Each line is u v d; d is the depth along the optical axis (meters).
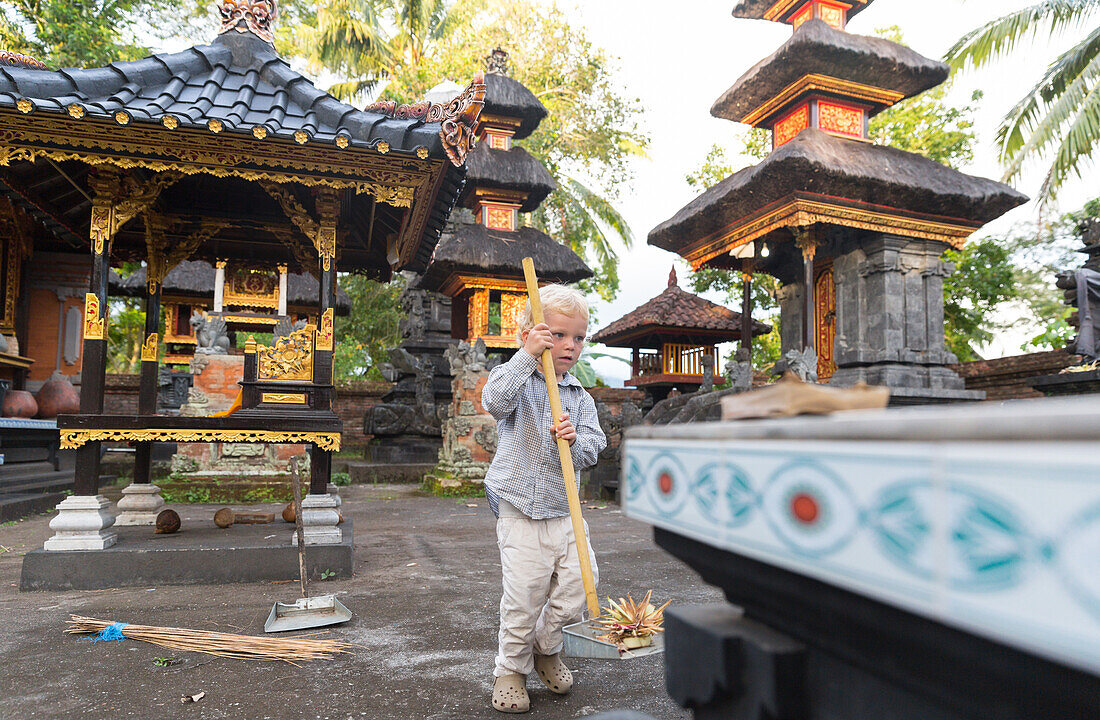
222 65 4.67
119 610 3.37
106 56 14.09
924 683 0.52
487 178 12.93
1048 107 12.04
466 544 5.48
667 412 9.86
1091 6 11.13
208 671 2.51
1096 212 13.88
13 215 10.78
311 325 4.59
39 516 7.14
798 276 12.78
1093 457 0.30
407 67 20.27
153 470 10.83
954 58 12.74
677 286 16.31
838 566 0.46
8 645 2.81
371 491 10.09
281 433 4.27
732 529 0.61
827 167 9.39
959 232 10.73
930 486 0.39
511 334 12.93
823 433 0.49
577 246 21.28
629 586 3.95
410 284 15.59
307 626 3.05
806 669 0.65
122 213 4.30
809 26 10.67
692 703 0.78
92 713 2.12
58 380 10.55
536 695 2.29
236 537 4.44
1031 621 0.32
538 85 19.48
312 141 4.14
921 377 10.49
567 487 1.99
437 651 2.74
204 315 9.05
